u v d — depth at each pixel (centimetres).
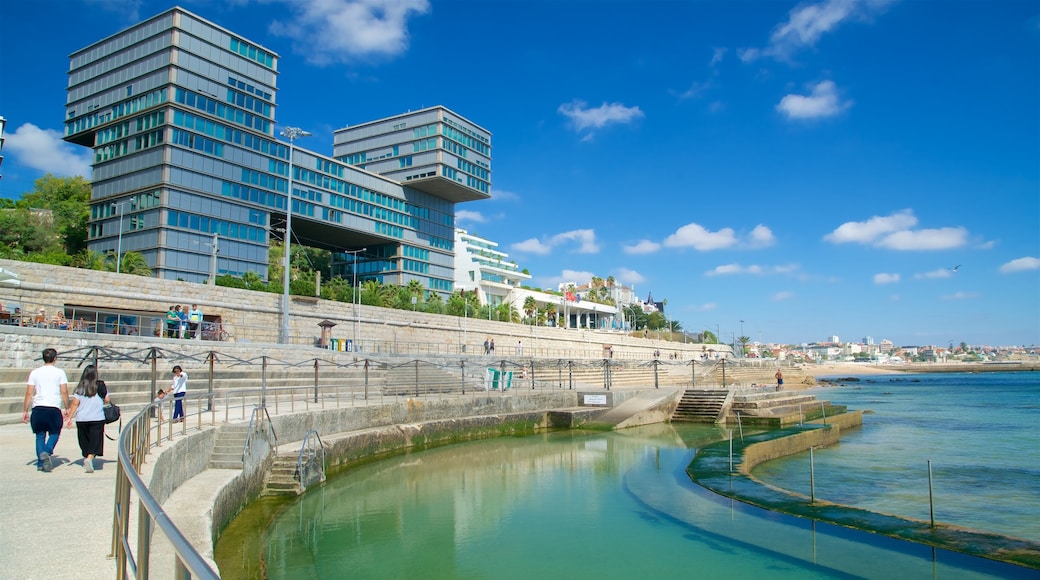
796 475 2478
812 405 4659
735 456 2530
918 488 2222
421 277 10256
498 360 4831
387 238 9600
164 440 1439
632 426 3944
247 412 2203
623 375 6425
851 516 1572
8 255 4634
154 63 6869
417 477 2305
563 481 2238
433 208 10756
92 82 7344
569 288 14175
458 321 6116
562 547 1463
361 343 4894
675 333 11394
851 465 2705
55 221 7319
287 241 4034
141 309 3528
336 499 1941
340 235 9312
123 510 518
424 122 10262
